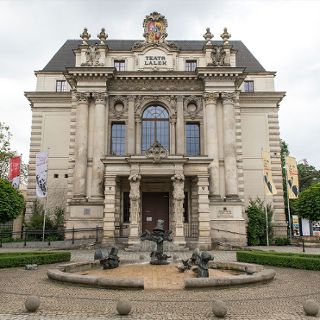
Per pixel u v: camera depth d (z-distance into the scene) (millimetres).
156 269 16859
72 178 36812
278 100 43812
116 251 17641
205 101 38000
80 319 9258
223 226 34125
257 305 10930
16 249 28047
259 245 35938
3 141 46000
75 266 17000
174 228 30234
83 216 34500
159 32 40125
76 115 37406
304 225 45812
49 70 45062
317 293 12828
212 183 35531
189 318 9422
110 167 31125
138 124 38062
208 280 13234
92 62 38344
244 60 47344
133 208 29641
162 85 38688
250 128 43469
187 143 38469
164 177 32438
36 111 43531
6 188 32219
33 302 9984
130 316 9578
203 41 48156
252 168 42594
